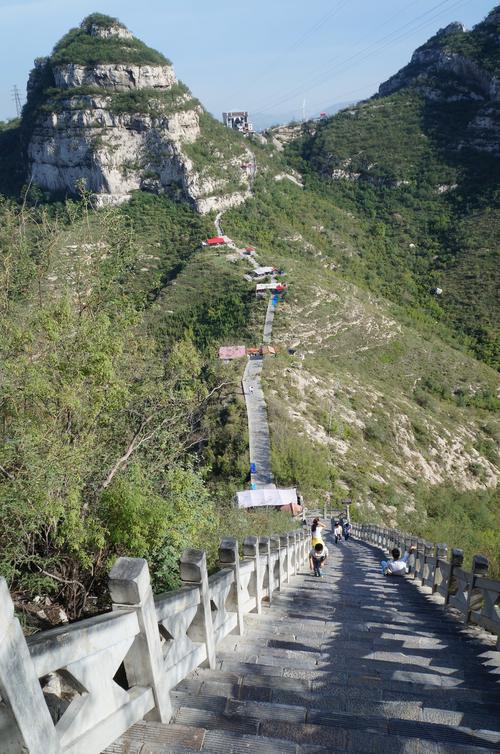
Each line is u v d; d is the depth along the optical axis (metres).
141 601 3.26
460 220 127.56
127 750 3.19
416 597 10.23
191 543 7.96
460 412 67.19
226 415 48.09
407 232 128.38
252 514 20.86
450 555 8.80
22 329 7.45
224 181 121.19
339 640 6.15
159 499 7.04
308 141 166.50
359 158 150.00
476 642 6.36
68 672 2.68
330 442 47.16
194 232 111.38
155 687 3.38
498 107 141.75
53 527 6.54
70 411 7.52
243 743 3.26
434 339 86.81
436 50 183.25
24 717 2.25
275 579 10.20
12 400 6.84
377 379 70.38
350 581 12.62
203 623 4.38
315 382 57.88
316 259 113.50
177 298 83.00
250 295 82.00
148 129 117.38
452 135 148.12
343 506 37.50
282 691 4.11
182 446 9.52
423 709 4.01
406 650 5.89
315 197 140.00
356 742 3.41
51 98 117.69
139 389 8.98
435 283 110.31
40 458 6.11
